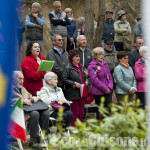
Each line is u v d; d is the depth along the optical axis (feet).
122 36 72.95
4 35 18.38
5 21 18.37
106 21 78.48
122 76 56.08
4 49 18.40
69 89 53.01
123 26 73.15
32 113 43.70
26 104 44.91
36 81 50.52
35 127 43.83
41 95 47.32
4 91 18.51
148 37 18.92
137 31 73.20
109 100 53.93
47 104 46.85
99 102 53.83
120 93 56.03
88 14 73.61
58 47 56.85
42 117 44.80
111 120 20.33
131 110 20.43
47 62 48.11
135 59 59.31
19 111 36.94
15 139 46.47
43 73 50.44
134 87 56.18
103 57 54.65
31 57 51.57
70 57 53.52
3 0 18.26
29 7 101.50
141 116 20.03
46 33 102.63
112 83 54.39
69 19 73.92
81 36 57.82
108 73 54.49
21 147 42.09
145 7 18.75
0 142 18.53
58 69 54.65
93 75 53.42
